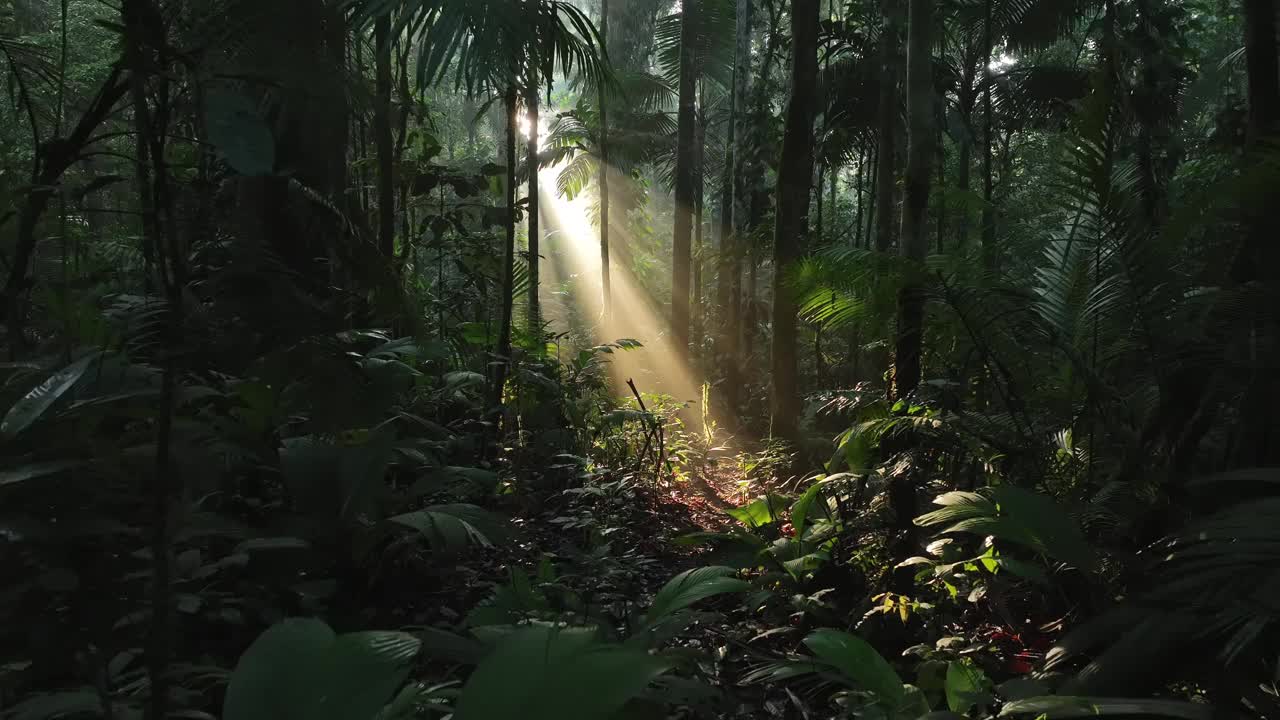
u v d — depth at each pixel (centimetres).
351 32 280
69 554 151
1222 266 313
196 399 241
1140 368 335
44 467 147
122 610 155
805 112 566
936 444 342
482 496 434
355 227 205
